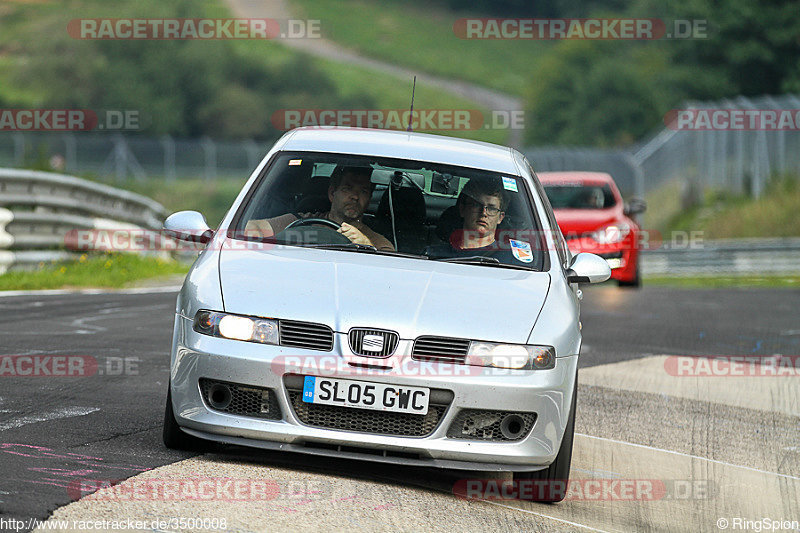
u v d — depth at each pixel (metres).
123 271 59.50
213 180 193.38
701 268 99.31
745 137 144.25
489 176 21.98
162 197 184.12
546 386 17.72
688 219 143.75
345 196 21.05
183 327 18.08
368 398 17.14
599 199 63.34
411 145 22.72
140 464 17.34
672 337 43.62
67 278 52.78
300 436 17.16
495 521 16.75
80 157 188.88
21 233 52.88
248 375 17.25
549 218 22.08
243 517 14.91
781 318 53.06
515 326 18.05
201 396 17.56
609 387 31.02
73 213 59.56
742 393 31.58
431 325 17.59
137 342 32.81
